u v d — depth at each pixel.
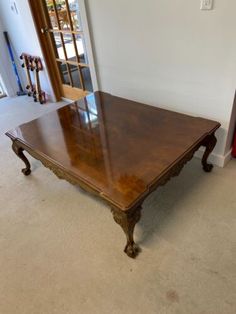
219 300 1.15
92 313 1.16
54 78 3.25
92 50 2.25
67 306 1.20
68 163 1.41
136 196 1.14
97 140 1.58
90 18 2.07
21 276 1.35
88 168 1.35
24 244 1.52
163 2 1.59
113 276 1.29
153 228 1.50
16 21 3.05
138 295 1.20
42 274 1.35
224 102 1.67
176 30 1.64
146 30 1.79
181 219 1.54
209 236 1.43
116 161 1.37
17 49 3.40
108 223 1.58
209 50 1.56
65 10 2.57
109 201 1.16
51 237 1.54
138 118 1.77
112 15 1.91
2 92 3.81
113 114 1.86
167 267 1.30
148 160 1.35
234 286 1.19
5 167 2.19
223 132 1.79
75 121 1.83
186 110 1.93
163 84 1.95
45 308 1.21
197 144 1.47
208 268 1.28
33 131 1.78
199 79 1.72
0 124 2.95
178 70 1.79
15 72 3.60
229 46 1.47
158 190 1.75
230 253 1.33
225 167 1.91
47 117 1.94
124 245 1.44
